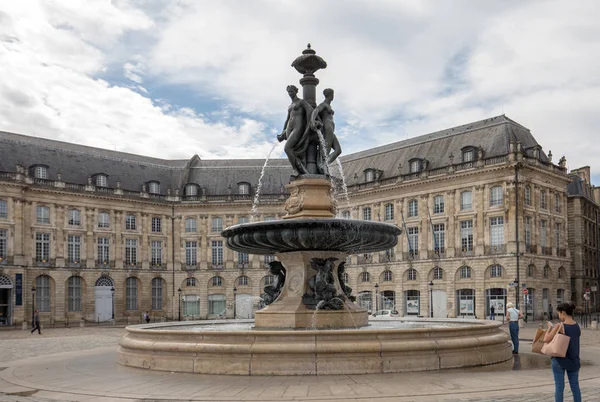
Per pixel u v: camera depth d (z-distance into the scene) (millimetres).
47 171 65062
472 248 58406
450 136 63594
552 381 12164
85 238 66938
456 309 59094
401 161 66812
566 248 61406
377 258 66312
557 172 59875
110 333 43625
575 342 8719
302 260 17625
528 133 61188
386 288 65375
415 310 62969
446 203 60594
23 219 62156
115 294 68688
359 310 17562
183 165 78688
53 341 33031
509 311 18094
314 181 18000
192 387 12023
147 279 71312
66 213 65688
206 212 74188
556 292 59344
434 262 60812
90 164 69875
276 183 75688
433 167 62812
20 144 65062
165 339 14883
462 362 14234
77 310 66125
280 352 13266
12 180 60844
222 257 74062
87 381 13320
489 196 57375
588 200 78500
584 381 12461
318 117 18078
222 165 78125
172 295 73062
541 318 55969
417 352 13711
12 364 18062
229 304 73125
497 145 58062
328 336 13570
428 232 62062
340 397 10641
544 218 58562
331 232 16062
